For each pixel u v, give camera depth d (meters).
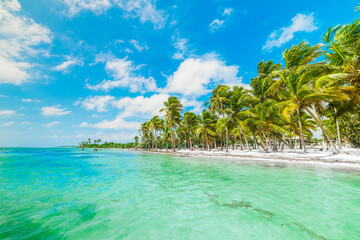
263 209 5.12
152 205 5.65
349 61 13.79
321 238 3.54
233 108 26.00
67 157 29.28
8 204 5.77
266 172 10.94
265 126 23.03
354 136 28.69
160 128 59.03
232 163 16.36
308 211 4.87
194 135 55.19
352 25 12.94
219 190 7.23
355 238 3.52
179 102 40.94
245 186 7.73
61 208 5.43
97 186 8.19
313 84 15.13
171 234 3.84
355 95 14.45
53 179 9.99
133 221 4.52
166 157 28.08
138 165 16.86
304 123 28.66
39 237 3.72
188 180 9.38
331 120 28.52
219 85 32.66
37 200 6.17
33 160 23.16
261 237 3.64
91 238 3.70
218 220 4.49
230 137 41.47
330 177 8.99
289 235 3.69
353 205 5.20
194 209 5.26
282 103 17.66
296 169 11.62
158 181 9.23
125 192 7.15
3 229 4.05
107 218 4.69
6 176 11.04
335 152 15.34
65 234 3.86
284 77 18.89
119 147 132.88
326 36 14.80
